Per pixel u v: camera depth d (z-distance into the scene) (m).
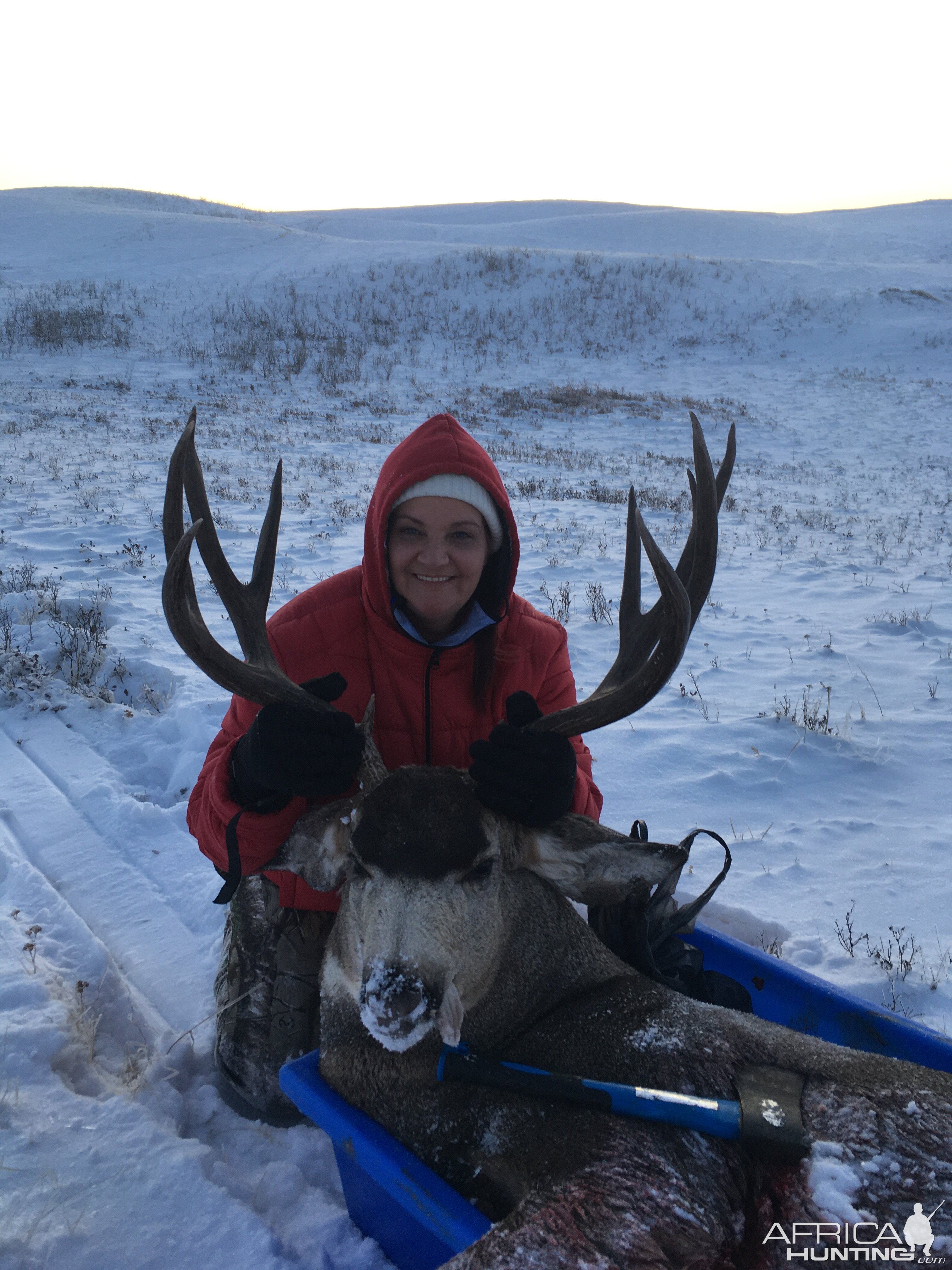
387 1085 2.54
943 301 37.53
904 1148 2.13
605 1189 2.14
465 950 2.31
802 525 13.51
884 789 5.35
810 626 8.38
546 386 27.28
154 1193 2.54
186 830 4.43
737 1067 2.38
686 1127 2.23
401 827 2.30
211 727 5.22
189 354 28.41
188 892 3.99
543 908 2.64
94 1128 2.71
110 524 10.52
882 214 69.69
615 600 8.79
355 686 3.03
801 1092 2.29
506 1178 2.37
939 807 5.13
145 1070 3.03
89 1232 2.42
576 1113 2.33
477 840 2.32
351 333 32.38
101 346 28.31
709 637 8.08
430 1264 2.37
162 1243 2.42
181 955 3.63
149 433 17.36
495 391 25.97
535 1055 2.55
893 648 7.78
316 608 3.02
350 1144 2.39
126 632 7.05
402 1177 2.24
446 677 3.04
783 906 4.18
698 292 38.62
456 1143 2.46
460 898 2.29
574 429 21.77
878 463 19.58
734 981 3.13
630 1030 2.50
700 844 4.71
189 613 2.36
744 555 11.38
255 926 3.25
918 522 14.03
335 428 19.45
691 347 33.75
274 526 2.72
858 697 6.69
